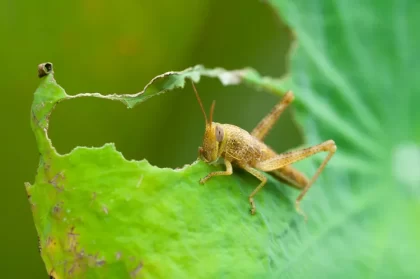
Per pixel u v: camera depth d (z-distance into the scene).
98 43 0.21
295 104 0.21
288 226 0.19
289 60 0.21
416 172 0.21
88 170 0.17
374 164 0.21
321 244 0.19
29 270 0.20
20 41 0.20
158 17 0.21
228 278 0.17
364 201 0.20
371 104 0.21
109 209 0.17
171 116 0.22
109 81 0.21
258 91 0.23
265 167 0.20
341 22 0.22
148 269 0.17
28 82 0.20
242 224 0.18
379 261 0.19
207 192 0.18
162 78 0.18
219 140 0.19
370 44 0.22
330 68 0.21
